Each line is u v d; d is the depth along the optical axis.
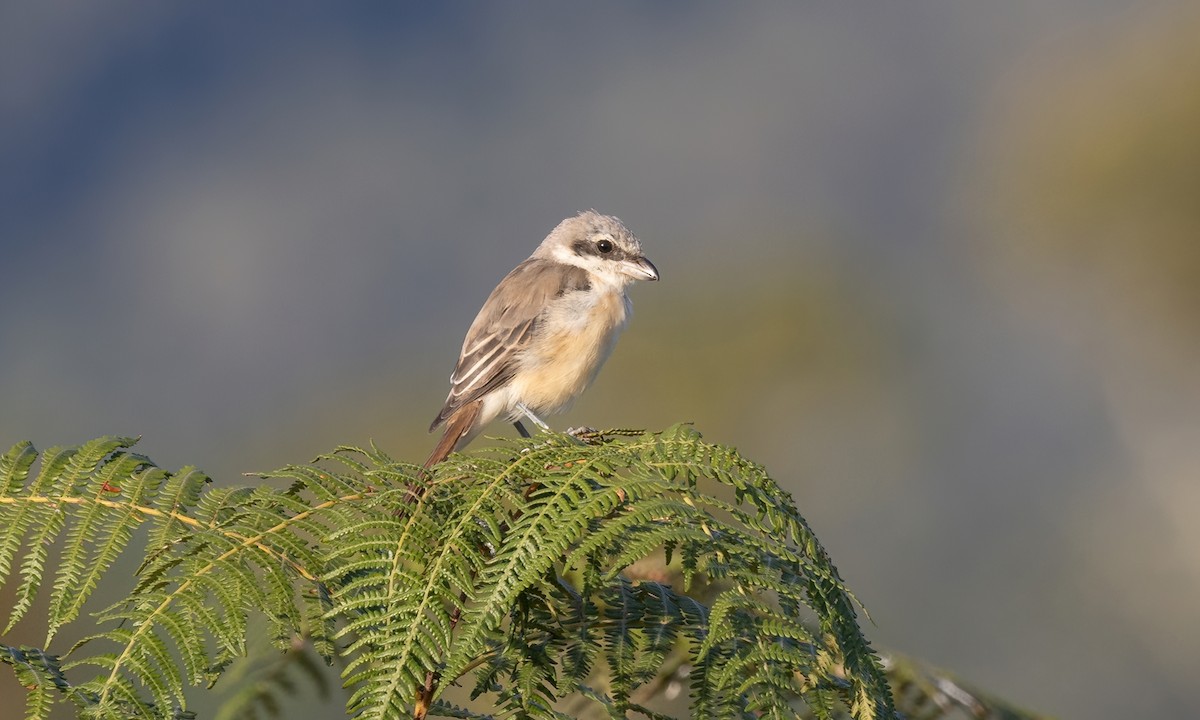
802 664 3.16
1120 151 16.97
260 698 4.52
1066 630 13.59
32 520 3.25
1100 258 17.52
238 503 3.32
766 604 3.19
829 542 14.18
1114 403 16.66
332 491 3.34
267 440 17.89
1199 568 14.34
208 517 3.29
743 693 3.30
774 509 3.33
